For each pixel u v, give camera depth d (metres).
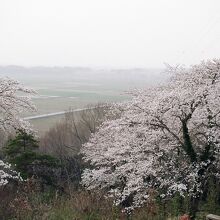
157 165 17.03
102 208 13.43
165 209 15.27
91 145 25.47
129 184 16.17
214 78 17.66
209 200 18.25
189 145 16.89
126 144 18.22
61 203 14.30
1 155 30.58
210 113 16.67
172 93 16.16
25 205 13.84
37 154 26.83
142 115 17.03
